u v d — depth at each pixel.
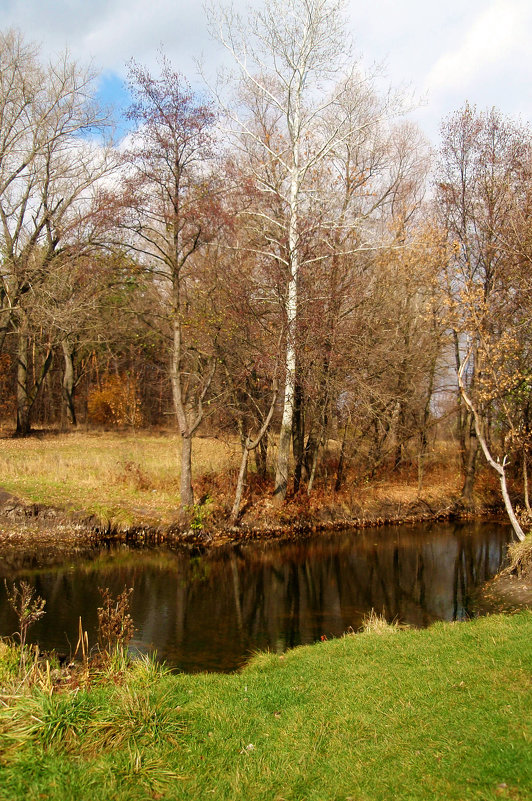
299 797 4.47
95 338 33.91
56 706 5.41
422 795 4.23
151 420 43.28
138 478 21.67
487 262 20.70
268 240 21.39
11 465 22.03
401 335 23.44
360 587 14.73
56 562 16.14
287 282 19.61
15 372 43.62
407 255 22.33
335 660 8.06
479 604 13.20
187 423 19.81
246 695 6.67
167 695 6.36
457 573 16.08
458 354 24.38
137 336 28.19
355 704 6.13
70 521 18.69
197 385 21.27
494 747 4.66
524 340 16.39
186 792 4.45
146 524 18.86
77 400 48.00
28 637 10.36
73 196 25.89
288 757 5.07
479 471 26.84
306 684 7.07
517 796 4.02
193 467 23.81
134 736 5.27
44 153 25.97
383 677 6.90
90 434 34.44
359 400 21.06
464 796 4.12
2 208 26.70
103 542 18.20
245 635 11.01
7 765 4.62
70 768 4.59
